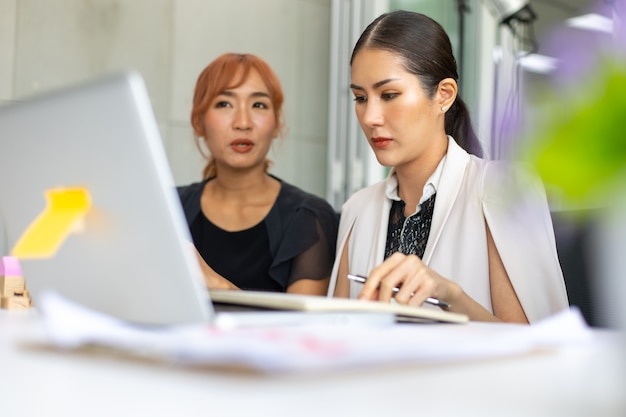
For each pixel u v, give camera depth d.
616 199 0.20
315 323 0.68
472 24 3.01
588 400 0.35
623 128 0.19
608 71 0.19
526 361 0.52
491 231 1.37
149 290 0.59
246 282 2.02
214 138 2.08
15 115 0.65
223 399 0.34
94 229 0.61
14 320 0.83
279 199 2.10
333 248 2.06
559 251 1.29
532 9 2.70
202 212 2.11
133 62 3.58
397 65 1.47
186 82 3.73
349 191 3.44
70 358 0.50
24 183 0.67
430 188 1.54
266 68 2.11
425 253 1.47
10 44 3.28
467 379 0.43
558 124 0.20
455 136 1.62
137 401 0.34
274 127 2.16
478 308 1.16
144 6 3.61
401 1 3.34
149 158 0.54
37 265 0.70
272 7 4.01
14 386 0.38
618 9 0.21
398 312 0.78
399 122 1.48
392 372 0.45
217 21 3.82
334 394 0.36
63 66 3.40
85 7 3.46
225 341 0.42
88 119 0.57
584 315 1.24
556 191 0.20
